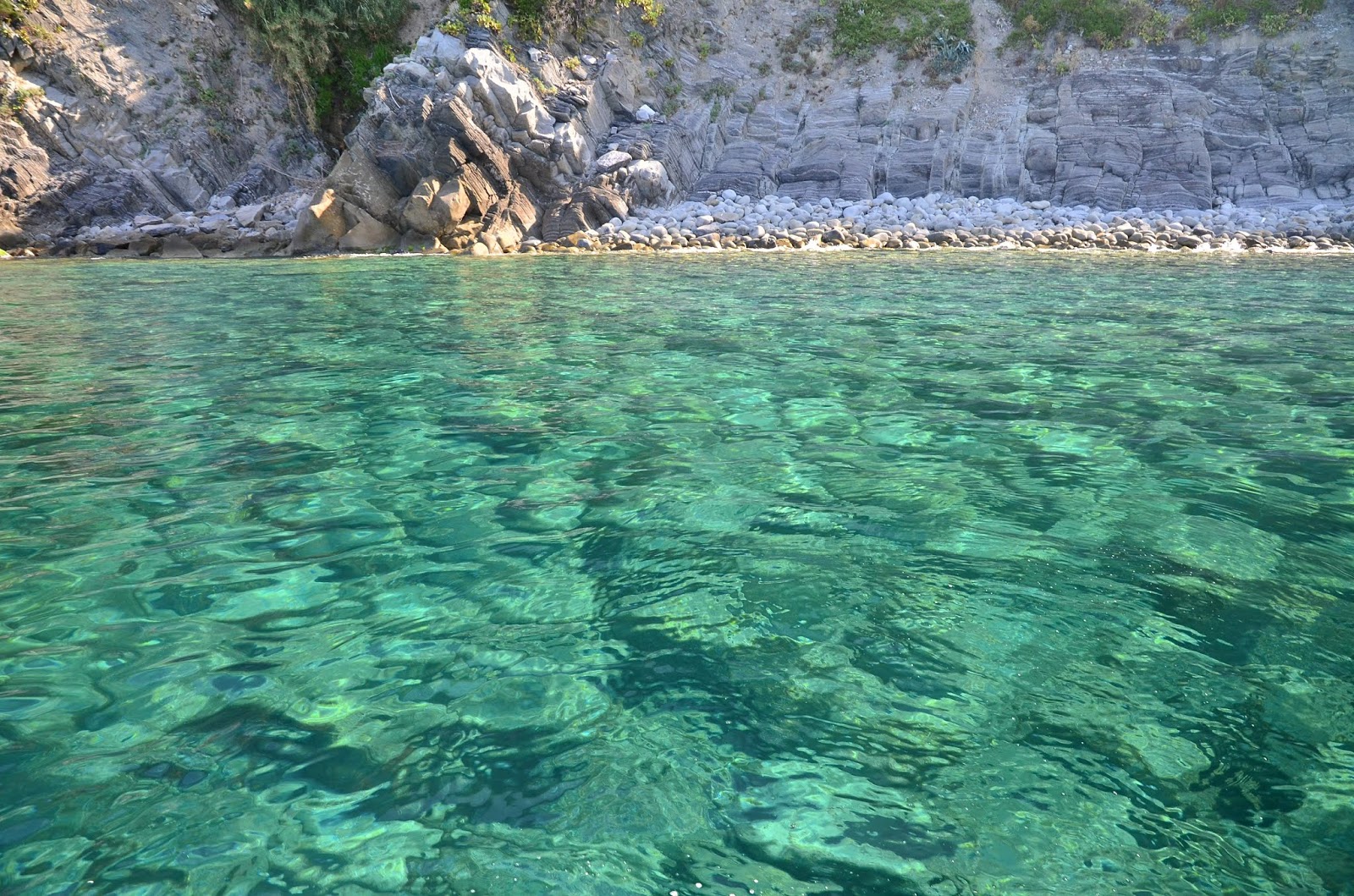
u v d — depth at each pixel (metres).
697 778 2.12
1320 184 23.16
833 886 1.79
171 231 22.81
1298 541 3.49
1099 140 24.53
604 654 2.70
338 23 27.91
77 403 5.89
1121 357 7.25
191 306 11.10
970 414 5.48
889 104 26.55
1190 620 2.87
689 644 2.75
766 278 14.13
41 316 10.28
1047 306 10.45
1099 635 2.77
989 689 2.49
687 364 7.04
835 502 3.96
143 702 2.47
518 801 2.05
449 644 2.77
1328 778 2.10
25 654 2.73
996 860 1.86
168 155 26.45
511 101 22.88
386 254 20.72
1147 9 26.75
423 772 2.16
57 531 3.70
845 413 5.52
